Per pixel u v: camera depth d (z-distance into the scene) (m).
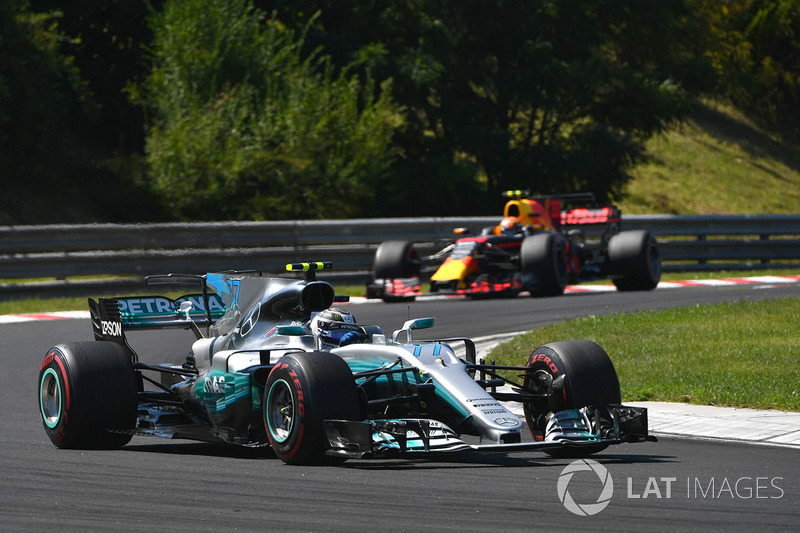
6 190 91.81
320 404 24.20
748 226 92.81
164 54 100.25
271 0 118.25
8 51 90.00
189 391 31.06
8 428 32.19
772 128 188.88
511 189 125.31
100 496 22.06
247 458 27.05
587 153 126.56
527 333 50.41
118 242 67.94
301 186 95.31
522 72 124.25
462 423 24.91
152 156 95.19
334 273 76.38
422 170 119.00
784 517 20.00
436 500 21.31
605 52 136.25
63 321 58.53
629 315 55.06
